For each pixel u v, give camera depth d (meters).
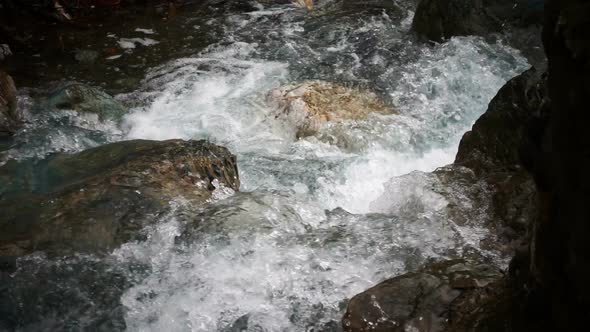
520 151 2.31
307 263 3.92
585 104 1.89
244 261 3.97
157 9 9.08
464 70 6.77
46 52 7.91
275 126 6.14
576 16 1.90
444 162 5.66
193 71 7.31
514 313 2.68
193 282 3.88
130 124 6.31
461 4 7.23
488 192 4.37
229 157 5.10
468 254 3.86
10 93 6.34
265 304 3.71
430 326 3.17
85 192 4.54
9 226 4.33
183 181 4.70
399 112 6.29
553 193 2.14
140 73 7.36
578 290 2.06
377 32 7.87
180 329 3.65
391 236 4.11
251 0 9.29
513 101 5.01
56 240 4.18
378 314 3.31
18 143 5.73
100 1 9.07
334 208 5.02
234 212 4.33
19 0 8.62
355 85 6.75
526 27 6.98
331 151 5.79
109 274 3.97
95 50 7.94
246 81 7.02
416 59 7.15
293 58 7.49
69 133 6.00
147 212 4.34
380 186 5.39
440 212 4.26
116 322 3.71
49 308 3.80
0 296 3.87
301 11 8.82
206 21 8.68
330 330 3.53
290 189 5.27
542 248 2.26
